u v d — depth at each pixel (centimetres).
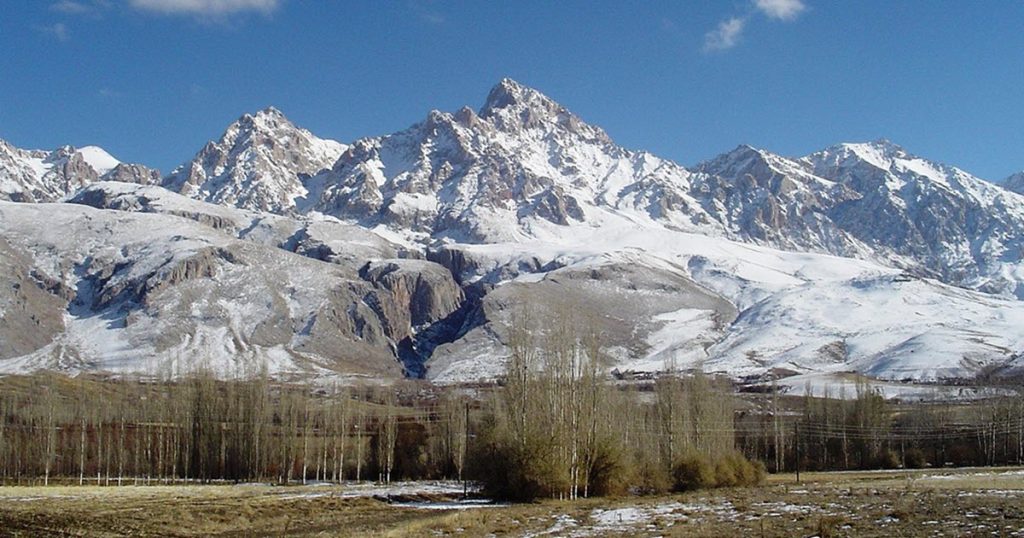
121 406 15512
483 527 6188
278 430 15012
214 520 7550
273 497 9938
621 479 9594
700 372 12475
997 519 5153
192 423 14275
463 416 14250
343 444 14488
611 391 10106
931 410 17288
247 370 19338
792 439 15988
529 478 9031
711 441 11200
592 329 13062
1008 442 15525
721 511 6838
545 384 9225
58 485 12712
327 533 6350
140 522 7362
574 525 6247
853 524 5231
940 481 9550
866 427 15775
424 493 10538
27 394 18800
